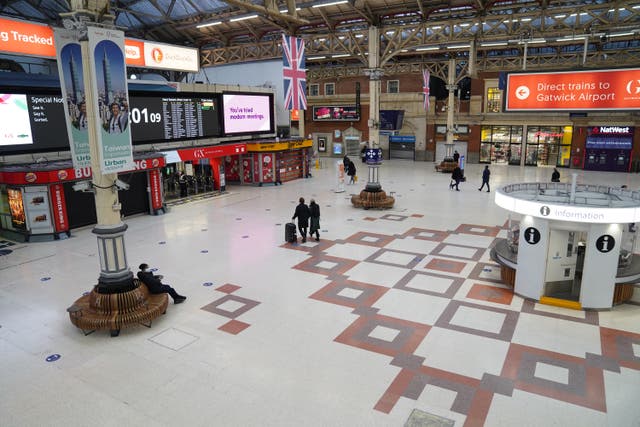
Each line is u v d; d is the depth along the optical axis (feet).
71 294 30.48
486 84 102.78
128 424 17.46
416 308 27.66
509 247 32.45
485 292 29.99
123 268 25.50
